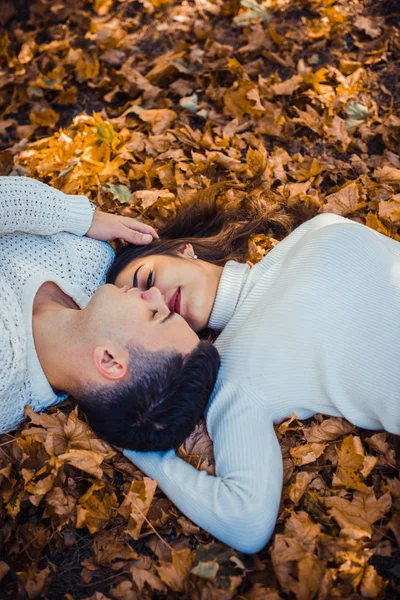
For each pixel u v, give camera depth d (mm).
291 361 1683
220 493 1591
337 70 2701
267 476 1597
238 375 1720
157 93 2758
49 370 1772
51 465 1676
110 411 1667
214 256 2180
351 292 1679
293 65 2773
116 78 2854
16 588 1598
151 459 1705
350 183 2375
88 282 2010
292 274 1748
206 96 2730
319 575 1489
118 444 1709
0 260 1879
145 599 1529
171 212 2391
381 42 2770
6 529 1672
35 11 3102
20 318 1766
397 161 2443
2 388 1699
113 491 1742
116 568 1601
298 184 2410
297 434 1855
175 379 1659
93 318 1710
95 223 2068
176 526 1669
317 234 1801
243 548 1578
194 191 2420
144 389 1644
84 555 1660
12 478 1753
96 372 1676
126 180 2477
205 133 2594
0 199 1857
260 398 1702
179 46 2887
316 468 1773
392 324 1658
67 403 1922
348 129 2543
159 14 3049
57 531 1657
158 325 1678
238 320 1871
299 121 2568
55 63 2914
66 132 2666
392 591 1528
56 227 1977
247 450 1624
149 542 1642
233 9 2979
